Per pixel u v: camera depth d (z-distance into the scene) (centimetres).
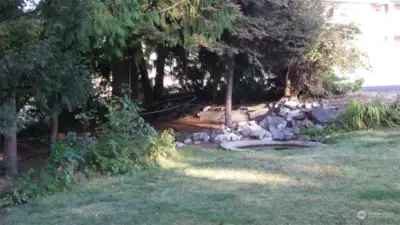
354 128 1100
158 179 693
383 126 1100
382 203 523
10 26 492
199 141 1123
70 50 627
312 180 651
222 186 632
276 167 746
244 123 1256
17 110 706
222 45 1034
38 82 568
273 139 1142
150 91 1515
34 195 602
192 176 705
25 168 859
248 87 1455
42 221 502
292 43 1102
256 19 1030
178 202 555
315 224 458
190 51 1038
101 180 695
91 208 547
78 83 618
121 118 810
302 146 1010
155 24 864
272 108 1307
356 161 764
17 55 486
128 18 695
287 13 1077
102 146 761
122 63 1191
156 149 816
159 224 473
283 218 479
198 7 841
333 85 1324
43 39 545
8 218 518
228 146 1016
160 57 1378
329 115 1180
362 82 1443
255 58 1095
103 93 1218
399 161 753
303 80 1302
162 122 1402
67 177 645
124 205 554
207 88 1538
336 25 1259
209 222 474
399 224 451
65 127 1163
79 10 545
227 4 867
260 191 596
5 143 746
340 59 1263
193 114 1480
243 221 473
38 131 1159
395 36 2117
